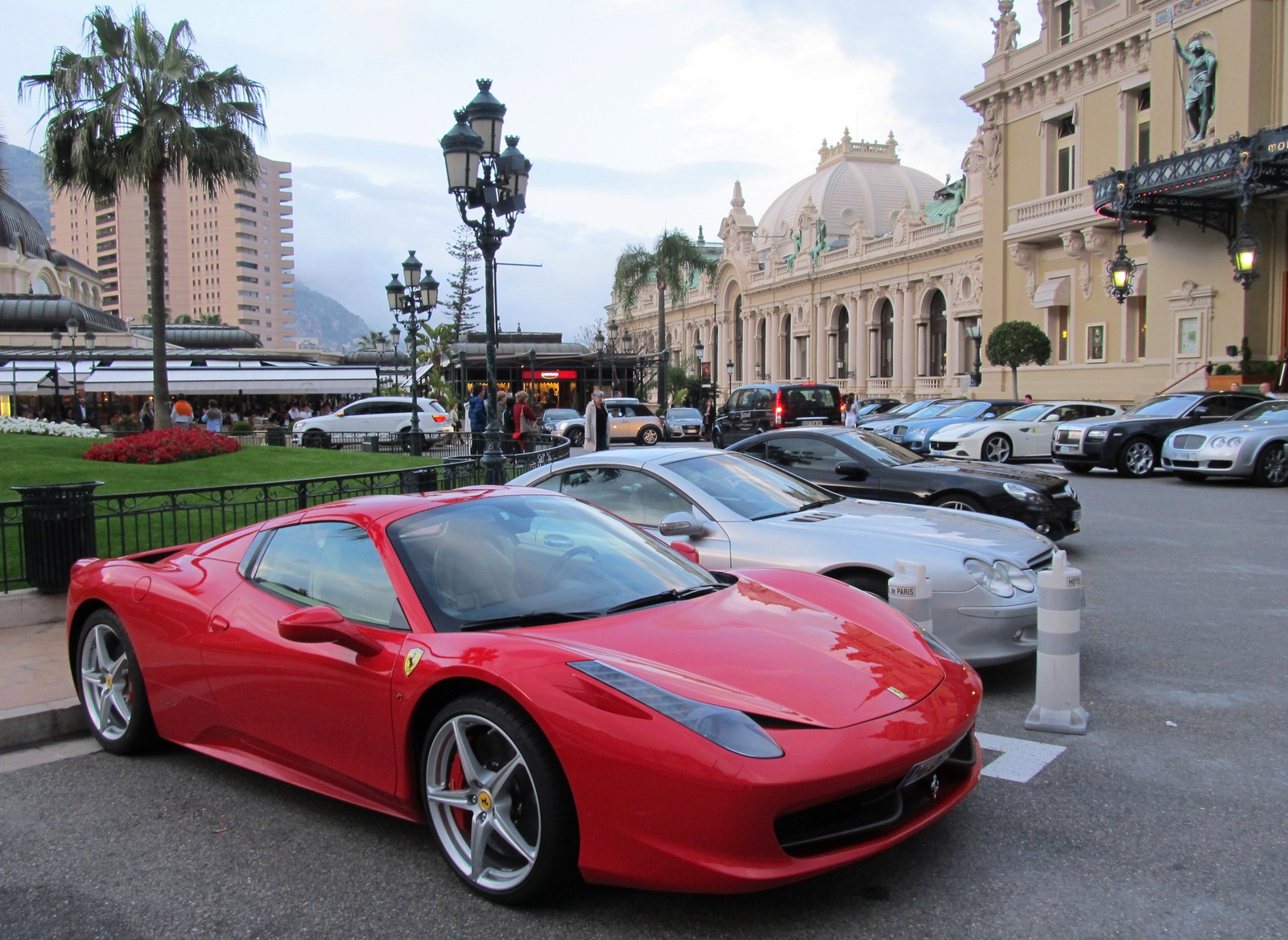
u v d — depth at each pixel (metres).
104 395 42.22
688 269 48.56
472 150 11.22
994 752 4.35
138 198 151.50
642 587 3.89
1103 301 30.27
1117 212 25.73
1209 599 7.39
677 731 2.75
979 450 19.30
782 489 6.93
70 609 4.89
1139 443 17.59
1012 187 34.22
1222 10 24.62
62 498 7.00
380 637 3.47
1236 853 3.30
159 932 3.01
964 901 3.02
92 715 4.76
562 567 3.90
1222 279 24.91
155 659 4.34
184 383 39.16
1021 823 3.58
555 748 2.86
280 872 3.40
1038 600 4.71
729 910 3.00
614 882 2.84
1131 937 2.80
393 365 60.12
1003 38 34.12
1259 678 5.34
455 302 51.84
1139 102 29.27
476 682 3.17
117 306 153.50
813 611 3.76
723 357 68.62
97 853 3.60
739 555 5.91
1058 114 31.91
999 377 34.22
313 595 3.89
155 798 4.12
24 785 4.32
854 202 62.22
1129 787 3.90
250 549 4.32
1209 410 17.98
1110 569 8.73
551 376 44.16
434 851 3.53
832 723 2.88
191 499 10.91
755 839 2.67
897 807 2.99
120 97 20.22
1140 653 5.92
